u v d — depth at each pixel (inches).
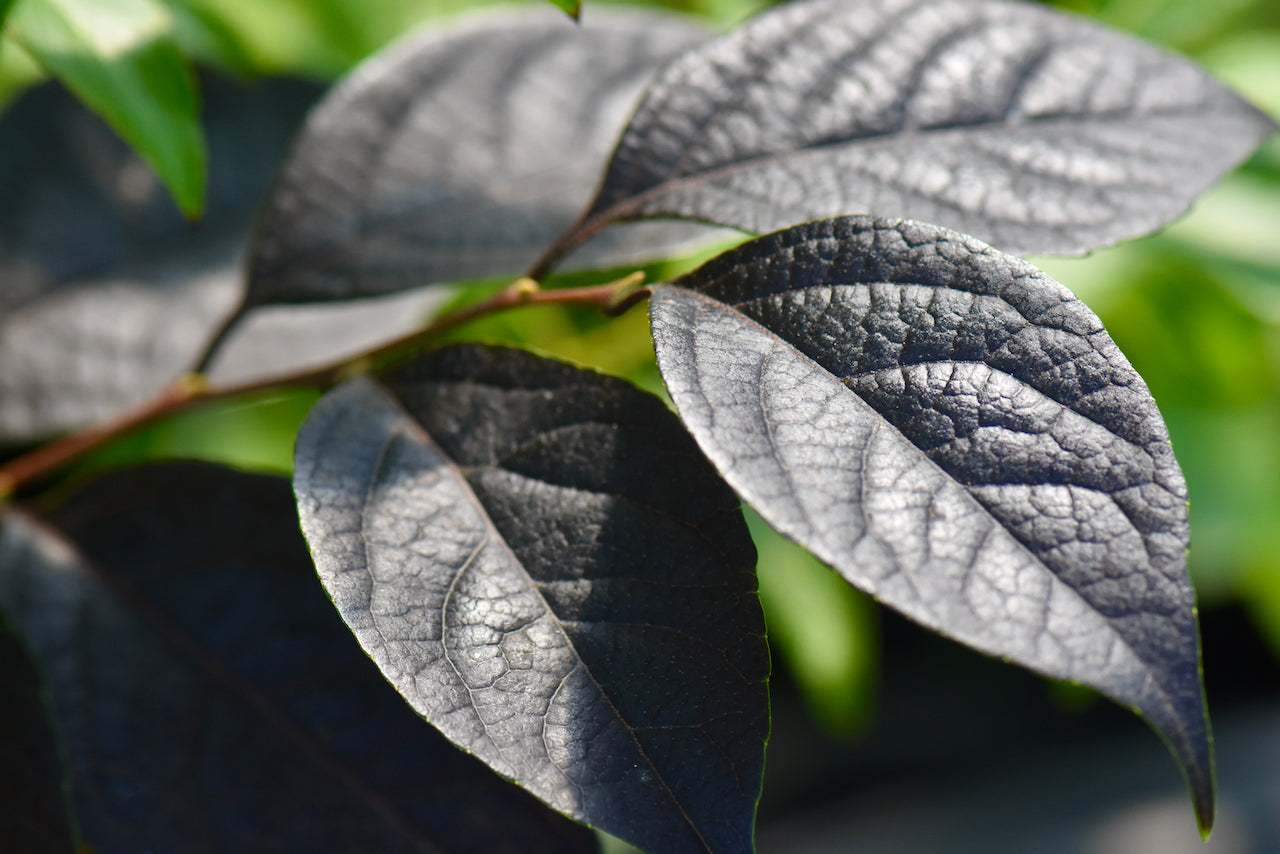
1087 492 17.0
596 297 18.4
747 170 18.6
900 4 19.0
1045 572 16.8
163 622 19.4
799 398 17.3
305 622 19.3
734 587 17.5
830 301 17.5
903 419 17.2
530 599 17.6
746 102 18.8
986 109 18.8
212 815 18.8
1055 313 17.3
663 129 18.7
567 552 17.7
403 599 17.6
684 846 17.1
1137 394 17.1
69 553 19.6
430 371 18.4
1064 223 18.4
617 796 17.2
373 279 19.8
